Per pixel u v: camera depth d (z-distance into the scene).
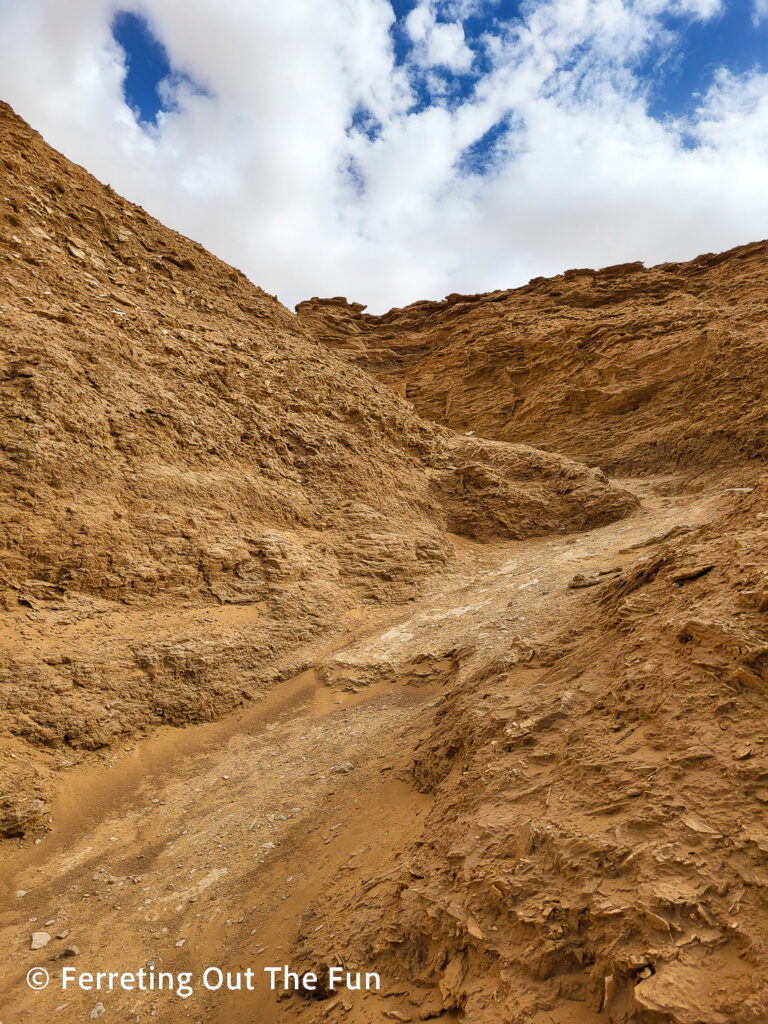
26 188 18.50
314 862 5.84
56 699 8.26
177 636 10.21
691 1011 2.54
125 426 12.84
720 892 2.97
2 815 6.66
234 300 24.38
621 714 4.50
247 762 8.53
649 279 43.06
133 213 24.56
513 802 4.39
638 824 3.52
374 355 48.78
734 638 4.19
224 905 5.55
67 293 15.60
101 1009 4.47
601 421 30.34
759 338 26.69
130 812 7.41
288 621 11.93
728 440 24.56
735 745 3.64
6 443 10.60
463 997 3.34
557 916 3.30
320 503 16.09
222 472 14.20
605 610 6.96
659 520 17.80
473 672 8.91
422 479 20.67
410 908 4.14
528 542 19.53
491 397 36.31
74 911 5.66
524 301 47.31
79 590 10.03
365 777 7.32
